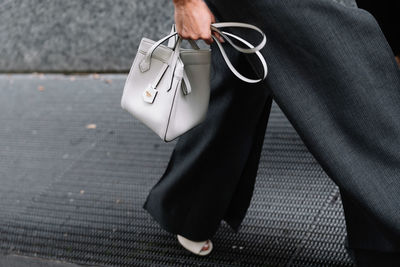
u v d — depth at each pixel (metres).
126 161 2.71
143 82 1.57
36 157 2.90
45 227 2.39
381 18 1.68
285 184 2.33
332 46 1.35
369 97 1.36
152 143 2.80
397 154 1.37
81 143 2.92
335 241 1.98
